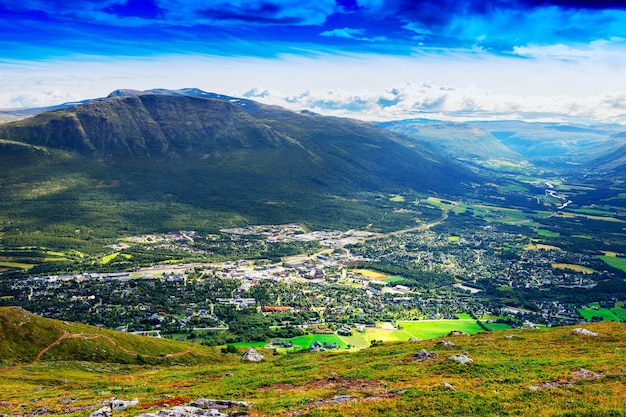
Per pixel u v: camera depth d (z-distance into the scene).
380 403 62.47
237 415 61.25
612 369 76.69
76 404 81.62
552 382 70.38
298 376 90.75
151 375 122.12
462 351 106.00
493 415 56.69
